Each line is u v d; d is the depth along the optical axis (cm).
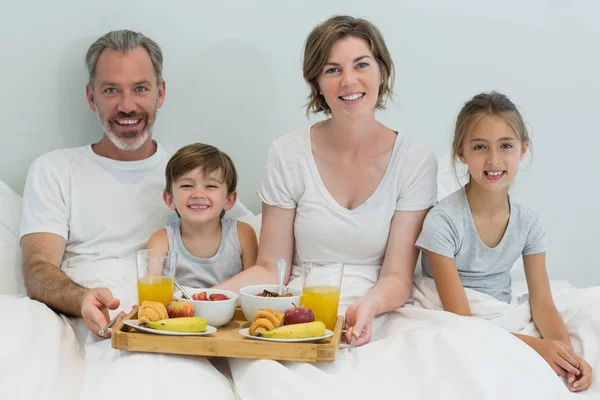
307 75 189
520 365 143
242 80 236
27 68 227
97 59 208
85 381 140
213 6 233
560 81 243
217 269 203
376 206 189
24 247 199
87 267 196
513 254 190
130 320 152
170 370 141
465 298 183
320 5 236
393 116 241
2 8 224
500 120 181
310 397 133
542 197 246
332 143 193
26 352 146
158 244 202
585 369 162
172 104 234
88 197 206
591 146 246
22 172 230
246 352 144
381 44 186
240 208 226
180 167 196
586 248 249
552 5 241
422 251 200
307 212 192
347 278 188
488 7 240
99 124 231
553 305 184
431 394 136
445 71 241
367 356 152
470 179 191
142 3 230
